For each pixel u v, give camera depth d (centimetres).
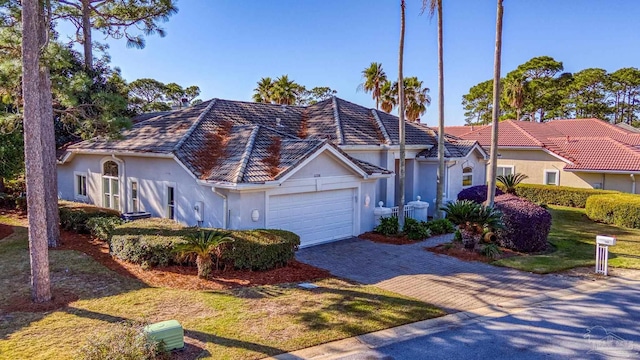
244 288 1096
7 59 1321
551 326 911
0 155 1948
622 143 2939
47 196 1489
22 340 793
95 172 2114
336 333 849
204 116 1902
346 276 1235
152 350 694
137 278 1160
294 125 2188
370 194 1811
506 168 3147
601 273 1294
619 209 2078
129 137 1945
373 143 2019
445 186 2231
